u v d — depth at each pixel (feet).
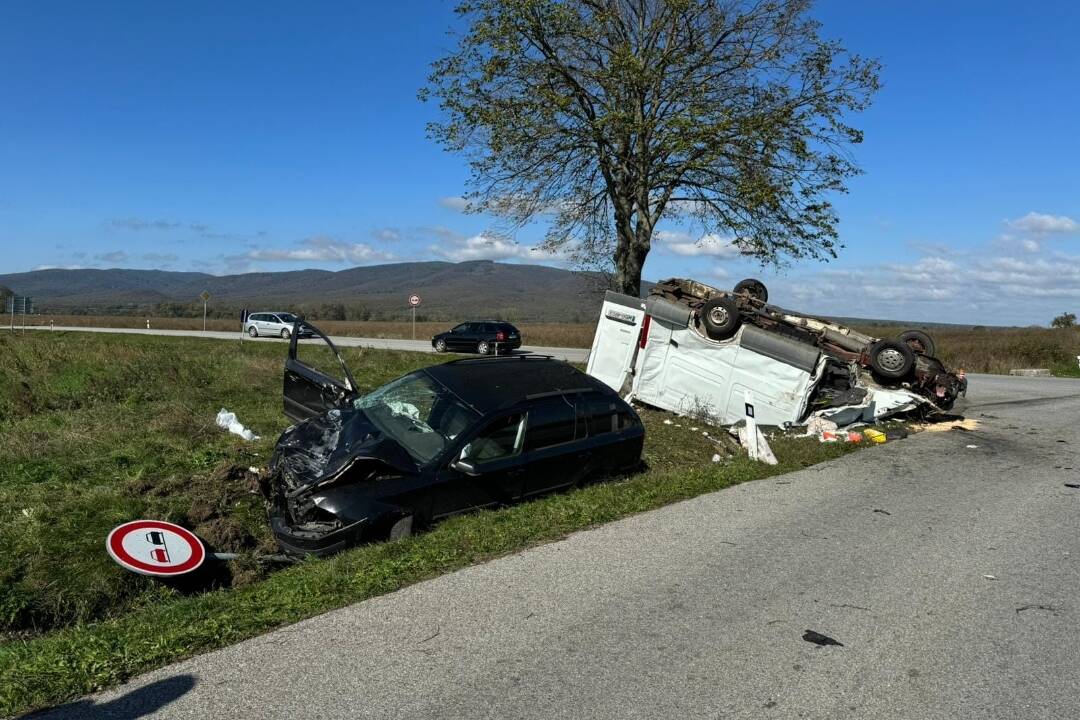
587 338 143.13
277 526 20.07
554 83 50.42
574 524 19.65
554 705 10.64
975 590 15.46
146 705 10.67
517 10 47.42
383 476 20.18
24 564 18.88
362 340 127.65
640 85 48.26
